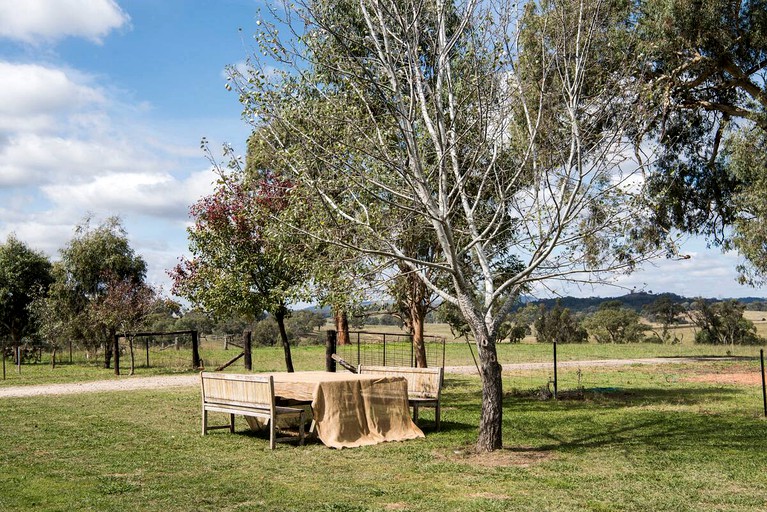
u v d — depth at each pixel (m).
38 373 26.53
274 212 13.17
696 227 30.80
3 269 40.75
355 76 9.78
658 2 22.14
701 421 13.02
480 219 12.21
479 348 10.23
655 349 40.22
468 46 10.41
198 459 9.54
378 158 9.55
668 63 22.98
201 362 28.39
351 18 10.66
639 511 6.83
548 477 8.33
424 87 10.91
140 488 7.75
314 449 10.34
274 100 10.05
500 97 10.66
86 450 10.15
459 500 7.26
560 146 10.55
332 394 10.80
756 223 26.62
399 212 11.08
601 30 11.28
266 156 10.90
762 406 15.20
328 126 10.23
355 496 7.45
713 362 30.06
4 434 11.52
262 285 17.45
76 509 6.84
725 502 7.16
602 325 55.31
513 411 14.69
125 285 27.52
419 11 9.65
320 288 11.93
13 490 7.61
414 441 11.05
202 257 18.22
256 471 8.77
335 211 10.71
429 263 9.73
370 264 11.00
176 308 27.86
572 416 13.80
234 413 11.12
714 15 22.36
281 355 33.03
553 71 11.23
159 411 14.55
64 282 31.59
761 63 25.20
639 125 10.73
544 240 9.73
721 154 28.56
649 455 9.71
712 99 27.55
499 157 11.41
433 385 12.57
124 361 32.16
